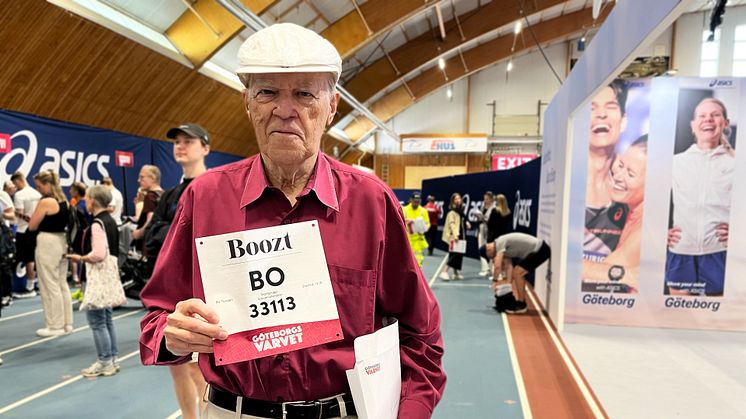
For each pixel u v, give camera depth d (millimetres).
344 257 823
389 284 888
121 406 2484
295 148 766
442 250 11008
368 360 739
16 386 2734
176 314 715
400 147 17734
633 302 4207
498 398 2658
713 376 3051
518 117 17312
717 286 4055
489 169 17188
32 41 4973
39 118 5523
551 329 4113
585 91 3348
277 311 744
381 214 858
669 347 3633
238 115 10000
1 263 4320
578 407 2555
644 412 2512
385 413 760
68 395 2615
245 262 743
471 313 4691
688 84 3930
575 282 4316
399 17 9180
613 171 4129
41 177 3633
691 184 4023
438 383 910
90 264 2781
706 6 14055
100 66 5973
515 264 4754
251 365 809
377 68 13094
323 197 813
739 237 3992
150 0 6484
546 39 14438
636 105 4016
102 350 2889
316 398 823
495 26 12008
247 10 6160
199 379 1854
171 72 7199
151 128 7738
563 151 4078
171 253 872
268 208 822
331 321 759
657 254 4129
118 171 6961
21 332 3793
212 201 840
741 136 3904
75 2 5316
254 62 727
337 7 9031
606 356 3414
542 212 5301
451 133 17656
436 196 11680
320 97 778
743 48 14164
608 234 4203
